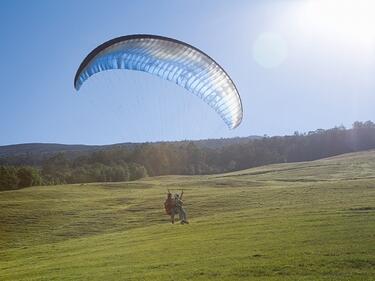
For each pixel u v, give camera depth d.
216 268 17.72
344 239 20.47
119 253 24.14
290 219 28.34
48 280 19.42
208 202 49.12
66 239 41.78
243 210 40.19
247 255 19.42
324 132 178.00
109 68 21.02
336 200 37.19
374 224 23.30
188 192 67.31
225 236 25.09
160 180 114.00
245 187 76.88
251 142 175.12
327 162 114.81
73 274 19.94
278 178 90.88
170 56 21.30
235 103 22.66
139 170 131.38
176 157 149.88
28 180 108.19
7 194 71.81
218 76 21.86
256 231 25.47
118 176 122.25
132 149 151.62
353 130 174.25
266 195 49.50
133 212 51.03
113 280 17.73
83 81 21.20
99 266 21.16
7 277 22.05
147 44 20.88
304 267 16.75
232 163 155.50
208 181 85.94
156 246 24.78
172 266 19.00
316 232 22.78
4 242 42.25
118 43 20.62
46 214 52.72
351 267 16.36
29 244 40.91
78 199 64.75
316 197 42.72
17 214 52.47
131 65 21.12
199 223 32.50
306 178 86.31
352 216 26.45
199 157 155.12
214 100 22.44
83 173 122.00
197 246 23.06
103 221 47.50
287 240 21.69
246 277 16.20
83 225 46.41
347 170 93.62
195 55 21.25
